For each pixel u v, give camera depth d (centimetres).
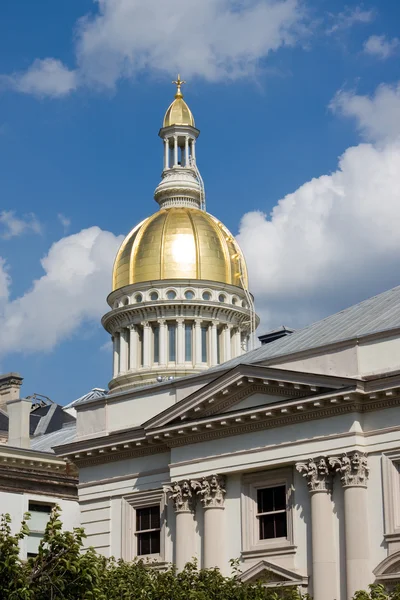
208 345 11256
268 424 5638
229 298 11462
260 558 5594
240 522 5725
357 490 5294
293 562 5462
